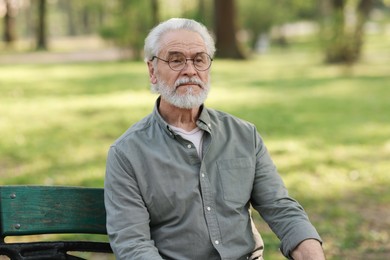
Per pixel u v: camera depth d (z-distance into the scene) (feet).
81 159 31.60
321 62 100.78
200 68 11.35
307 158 32.30
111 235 10.78
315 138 38.01
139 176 10.91
